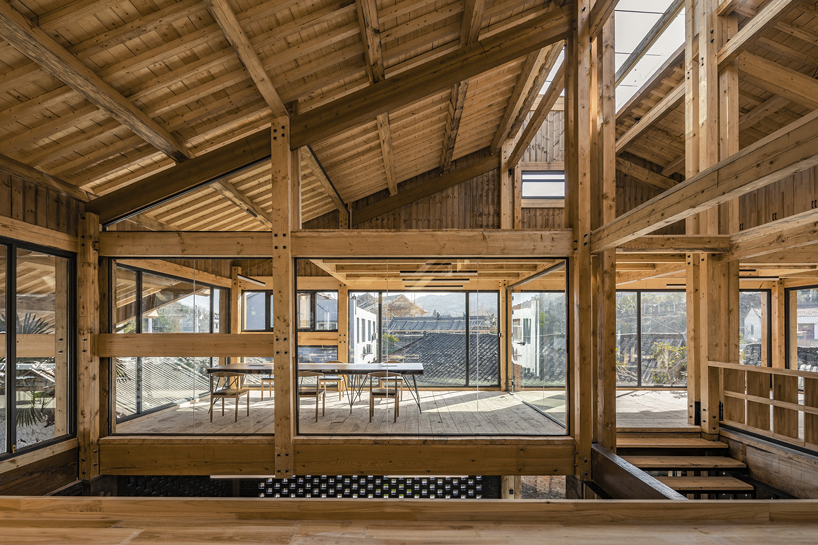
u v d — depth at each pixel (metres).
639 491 4.16
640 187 10.05
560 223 10.08
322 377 5.87
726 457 5.63
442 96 7.04
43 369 4.95
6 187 4.47
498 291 6.04
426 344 5.95
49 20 3.44
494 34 5.70
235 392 5.71
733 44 5.46
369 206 10.15
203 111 5.04
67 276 5.34
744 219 7.25
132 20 3.74
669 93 8.07
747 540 2.19
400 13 4.68
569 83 5.84
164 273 5.98
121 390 5.72
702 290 6.02
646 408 7.57
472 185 10.16
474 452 5.31
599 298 5.54
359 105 5.41
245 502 2.41
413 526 2.31
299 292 6.57
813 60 6.08
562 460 5.35
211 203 7.04
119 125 4.83
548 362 6.11
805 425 4.67
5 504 2.39
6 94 4.02
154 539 2.18
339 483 6.49
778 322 10.02
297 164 5.68
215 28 4.08
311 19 4.29
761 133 7.80
